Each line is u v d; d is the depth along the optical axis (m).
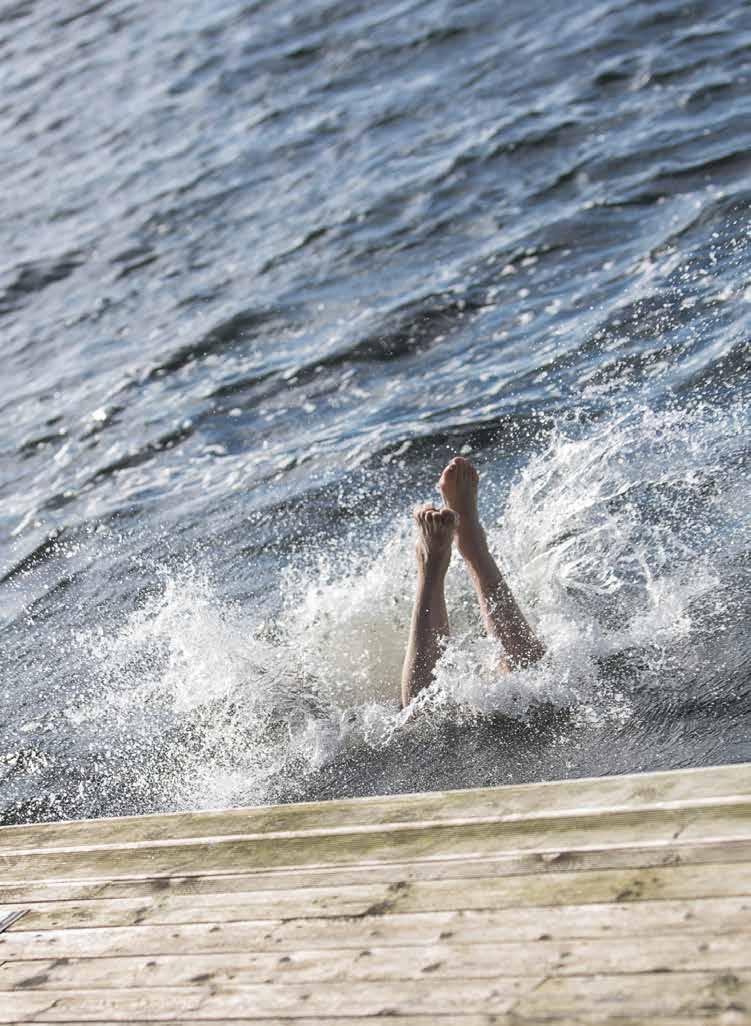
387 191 33.47
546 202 29.19
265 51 50.62
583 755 12.23
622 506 16.47
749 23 34.75
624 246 25.75
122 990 9.70
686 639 13.49
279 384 25.84
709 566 14.66
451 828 10.62
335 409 24.00
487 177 31.80
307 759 13.93
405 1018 8.44
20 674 18.22
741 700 12.19
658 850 9.41
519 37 40.59
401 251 29.94
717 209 25.50
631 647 13.70
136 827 12.38
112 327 32.59
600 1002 8.04
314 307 28.89
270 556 19.25
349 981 9.02
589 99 33.84
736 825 9.38
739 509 15.59
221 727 15.08
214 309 30.91
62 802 14.53
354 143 38.12
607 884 9.21
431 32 44.28
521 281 26.09
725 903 8.59
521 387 21.69
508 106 35.56
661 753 11.80
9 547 22.86
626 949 8.46
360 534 19.00
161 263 35.75
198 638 16.48
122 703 16.42
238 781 13.89
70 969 10.20
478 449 20.14
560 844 9.87
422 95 39.44
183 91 50.88
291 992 9.09
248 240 34.59
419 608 14.38
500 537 16.62
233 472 22.86
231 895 10.63
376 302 27.73
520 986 8.43
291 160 39.06
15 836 12.93
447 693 13.80
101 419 27.25
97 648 18.23
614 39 37.06
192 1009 9.21
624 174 28.91
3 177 49.12
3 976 10.37
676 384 19.56
